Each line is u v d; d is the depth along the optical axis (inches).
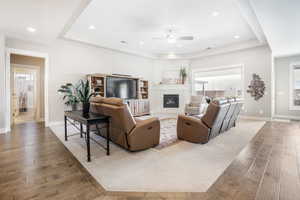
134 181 66.9
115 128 104.7
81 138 129.0
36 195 57.5
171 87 291.1
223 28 172.7
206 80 283.7
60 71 184.9
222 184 64.4
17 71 217.0
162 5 125.3
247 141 122.0
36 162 84.8
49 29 137.5
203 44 231.9
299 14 111.6
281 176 69.9
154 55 288.8
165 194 58.3
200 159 89.3
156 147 109.0
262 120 212.2
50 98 177.5
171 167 79.7
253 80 222.8
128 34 189.0
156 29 174.1
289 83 219.3
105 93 213.9
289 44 175.6
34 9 104.0
